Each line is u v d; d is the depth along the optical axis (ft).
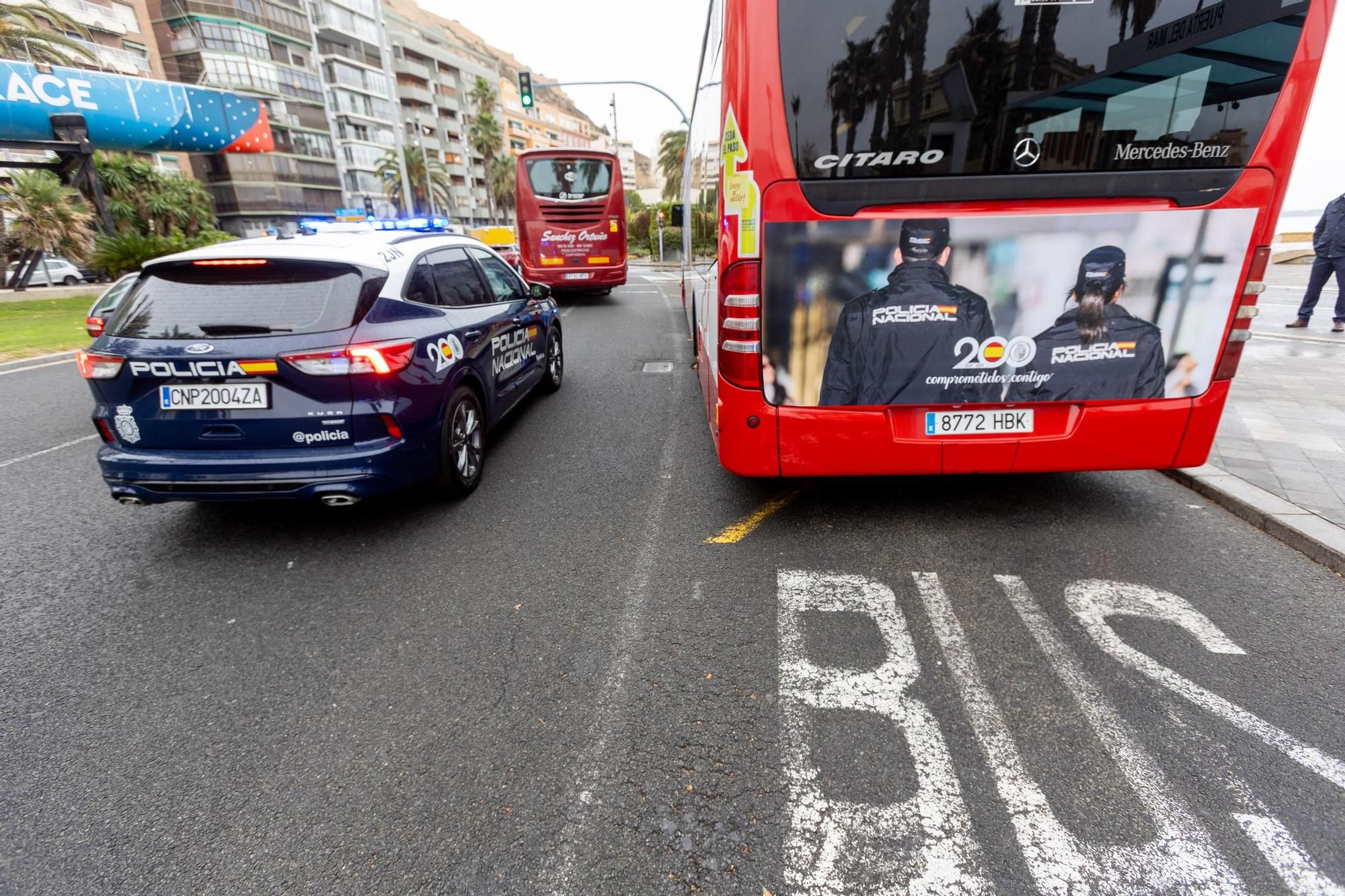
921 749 7.06
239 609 10.11
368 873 5.83
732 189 9.90
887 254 9.72
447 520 13.06
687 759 7.01
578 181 47.19
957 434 10.62
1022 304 9.89
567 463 16.05
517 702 7.95
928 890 5.56
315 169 172.76
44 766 7.11
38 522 13.24
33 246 58.08
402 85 212.02
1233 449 14.69
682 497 13.83
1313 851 5.80
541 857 5.95
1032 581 10.24
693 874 5.76
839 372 10.36
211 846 6.13
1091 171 9.26
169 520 13.30
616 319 41.78
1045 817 6.20
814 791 6.56
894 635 9.04
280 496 11.02
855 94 9.11
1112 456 10.65
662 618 9.59
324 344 10.69
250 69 152.15
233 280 11.27
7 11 66.18
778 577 10.57
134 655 9.04
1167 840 5.95
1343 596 9.62
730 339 10.55
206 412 10.83
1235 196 9.42
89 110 62.54
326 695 8.17
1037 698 7.75
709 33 12.89
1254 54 8.88
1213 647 8.56
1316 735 7.08
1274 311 34.58
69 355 30.99
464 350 14.06
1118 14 8.69
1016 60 8.87
